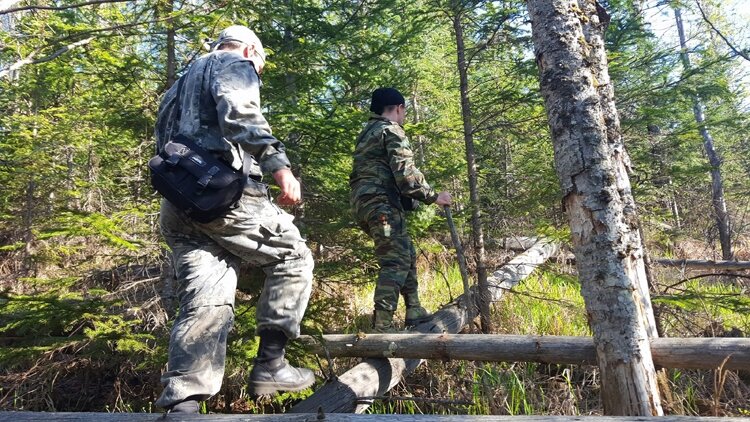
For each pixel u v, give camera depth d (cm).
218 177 216
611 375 252
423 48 881
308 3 615
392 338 346
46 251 621
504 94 527
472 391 384
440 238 783
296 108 502
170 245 237
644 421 181
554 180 510
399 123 402
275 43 557
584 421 185
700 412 340
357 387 321
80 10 501
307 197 559
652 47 818
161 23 407
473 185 522
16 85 722
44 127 661
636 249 266
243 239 230
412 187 372
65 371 417
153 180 216
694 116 1177
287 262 247
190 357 207
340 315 405
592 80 271
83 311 372
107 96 492
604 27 414
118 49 455
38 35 355
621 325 251
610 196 258
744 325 480
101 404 407
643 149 641
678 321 458
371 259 518
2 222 696
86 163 690
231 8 399
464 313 463
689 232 1159
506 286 560
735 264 796
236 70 221
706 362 267
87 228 340
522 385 376
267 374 244
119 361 399
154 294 442
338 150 526
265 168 209
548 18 279
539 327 521
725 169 1529
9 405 378
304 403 304
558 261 615
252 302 385
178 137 223
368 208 380
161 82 482
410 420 194
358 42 639
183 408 202
